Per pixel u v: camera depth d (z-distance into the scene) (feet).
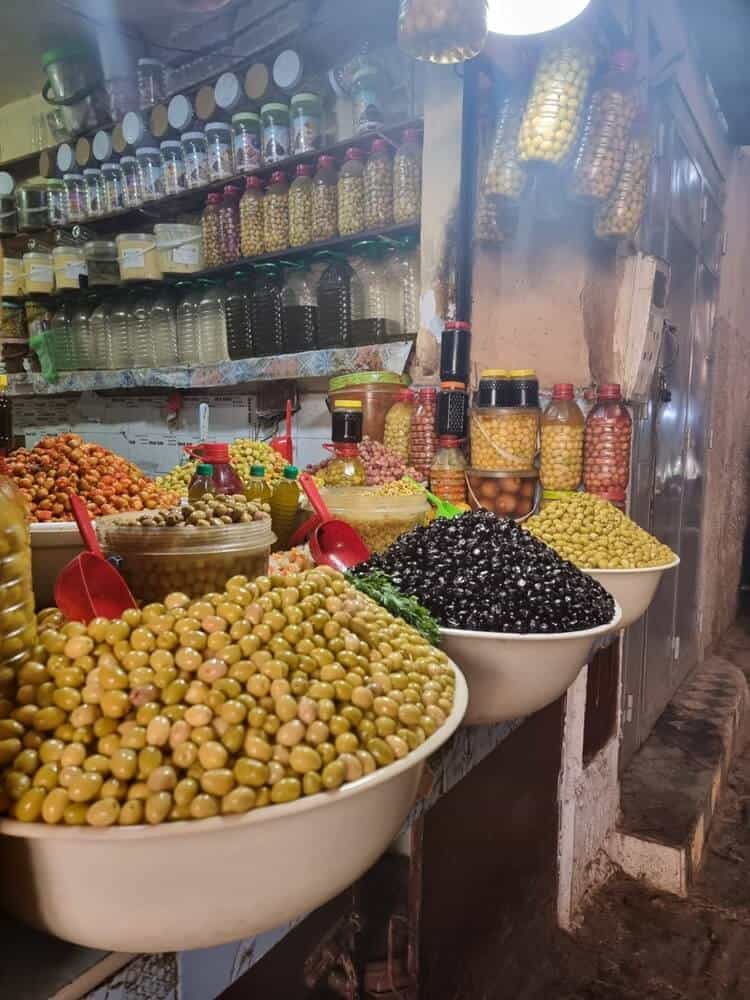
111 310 11.77
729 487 16.61
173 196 10.93
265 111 9.75
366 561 4.08
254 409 11.17
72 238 12.52
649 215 8.22
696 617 13.94
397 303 8.73
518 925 6.07
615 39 7.46
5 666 2.19
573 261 7.50
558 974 6.67
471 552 3.96
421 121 8.51
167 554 3.22
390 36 9.32
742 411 17.51
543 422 7.10
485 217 7.32
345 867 2.10
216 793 1.87
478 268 7.76
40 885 1.86
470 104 7.52
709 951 7.15
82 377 11.60
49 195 12.41
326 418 10.34
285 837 1.92
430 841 4.29
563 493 6.68
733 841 9.35
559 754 6.82
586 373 7.54
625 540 5.49
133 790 1.86
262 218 9.84
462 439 7.22
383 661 2.67
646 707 10.61
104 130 12.00
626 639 9.22
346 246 9.23
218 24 10.74
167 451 12.41
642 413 8.43
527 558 3.94
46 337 12.39
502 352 7.93
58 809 1.80
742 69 10.67
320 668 2.38
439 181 7.72
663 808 8.88
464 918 4.91
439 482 6.95
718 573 15.97
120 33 11.43
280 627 2.41
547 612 3.58
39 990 1.90
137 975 2.11
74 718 2.00
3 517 2.21
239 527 3.39
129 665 2.14
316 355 8.87
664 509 10.52
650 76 8.24
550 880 6.88
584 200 6.76
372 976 4.10
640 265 7.29
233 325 10.14
